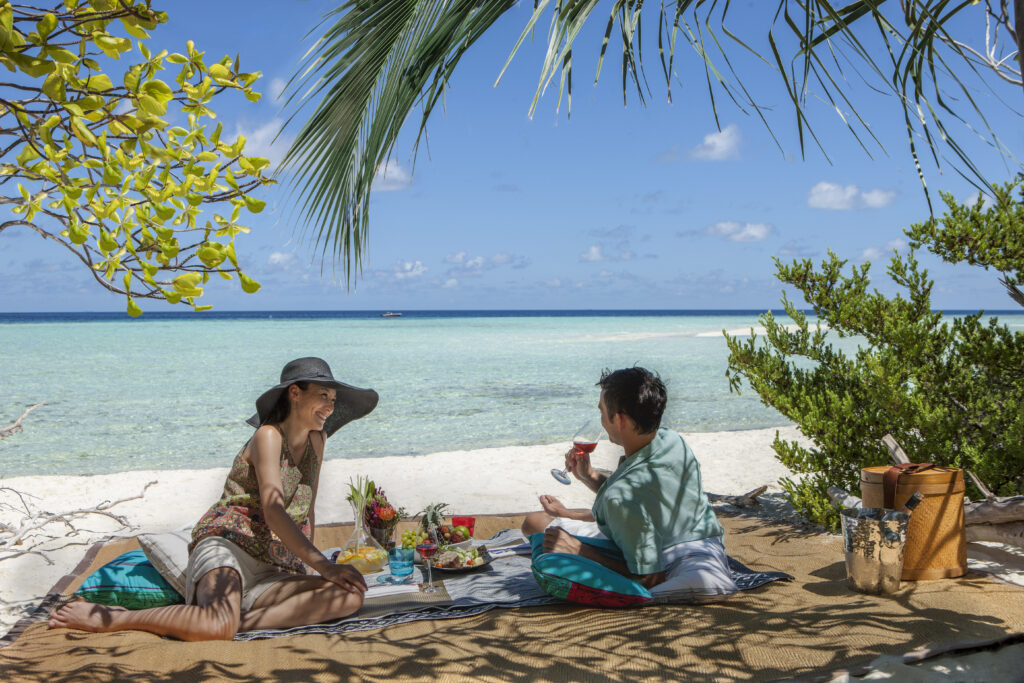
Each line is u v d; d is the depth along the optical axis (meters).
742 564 4.32
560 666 2.87
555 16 2.79
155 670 2.85
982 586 3.84
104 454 10.21
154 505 6.80
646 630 3.24
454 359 28.25
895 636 3.11
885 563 3.69
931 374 5.42
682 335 49.50
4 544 4.51
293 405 3.54
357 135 3.45
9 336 50.19
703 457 8.83
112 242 1.63
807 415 5.55
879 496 4.14
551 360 27.61
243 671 2.85
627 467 3.80
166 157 1.62
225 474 8.30
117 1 1.57
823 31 2.47
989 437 5.08
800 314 6.21
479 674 2.82
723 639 3.11
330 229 3.49
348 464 8.73
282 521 3.38
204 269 1.74
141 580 3.69
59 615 3.39
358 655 3.02
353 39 3.28
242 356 30.72
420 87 3.25
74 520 6.21
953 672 2.80
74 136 1.55
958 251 5.33
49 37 1.52
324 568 3.41
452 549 4.29
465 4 3.16
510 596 3.78
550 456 9.14
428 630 3.36
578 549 3.77
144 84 1.55
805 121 2.33
